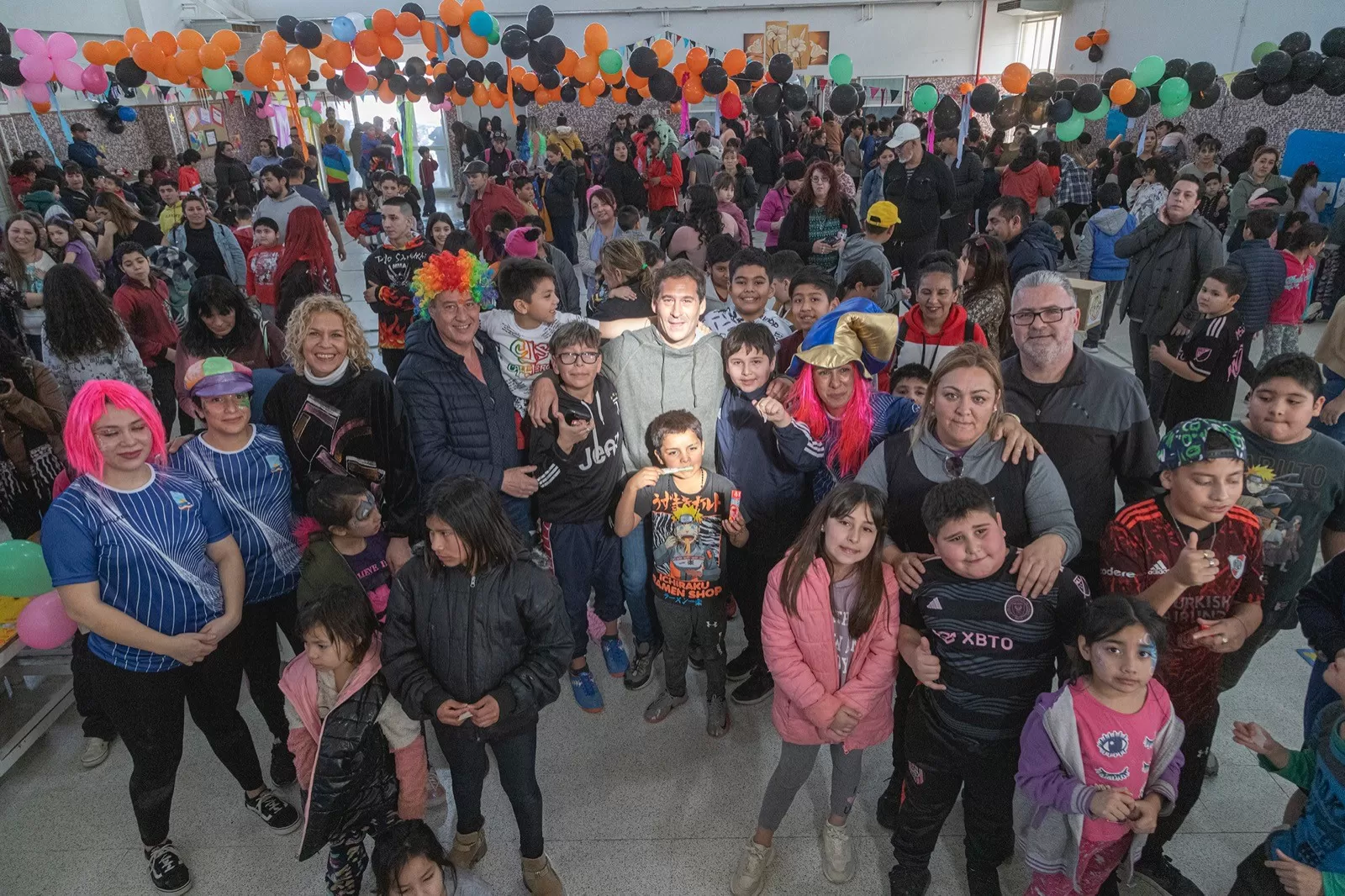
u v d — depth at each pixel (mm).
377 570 2729
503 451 3086
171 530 2289
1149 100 6938
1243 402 5668
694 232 5008
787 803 2406
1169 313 4949
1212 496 2004
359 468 2822
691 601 2934
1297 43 6586
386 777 2309
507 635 2209
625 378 3031
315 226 5211
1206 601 2121
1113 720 1900
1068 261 9047
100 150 12336
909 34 17359
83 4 12406
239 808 2865
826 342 2521
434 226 7043
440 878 1972
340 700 2164
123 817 2840
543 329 3240
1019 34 17734
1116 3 14570
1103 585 2211
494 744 2285
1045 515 2203
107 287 6254
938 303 3359
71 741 3188
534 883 2436
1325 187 7746
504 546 2176
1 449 3268
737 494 2775
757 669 3262
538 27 7250
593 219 6516
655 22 17266
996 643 2047
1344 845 1784
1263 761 1972
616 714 3266
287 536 2713
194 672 2490
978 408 2148
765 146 11523
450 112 16359
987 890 2332
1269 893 1995
